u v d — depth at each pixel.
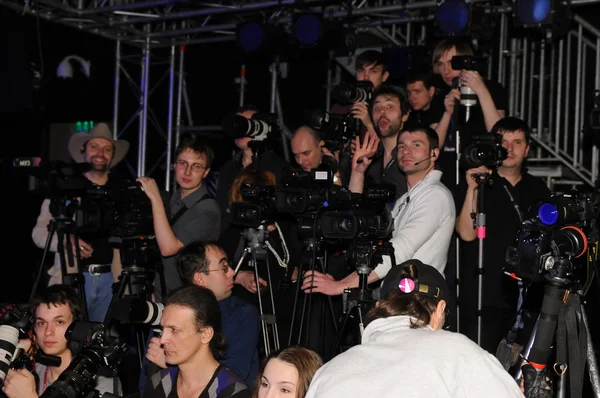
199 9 7.68
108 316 4.41
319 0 7.04
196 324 3.29
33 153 7.77
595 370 3.05
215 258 3.92
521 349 3.08
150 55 8.20
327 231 3.89
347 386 2.41
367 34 7.93
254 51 7.05
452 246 4.64
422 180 4.34
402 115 5.03
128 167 8.34
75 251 5.32
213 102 8.65
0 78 7.30
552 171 6.66
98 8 7.33
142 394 3.68
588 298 4.66
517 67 7.20
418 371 2.38
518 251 2.99
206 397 3.31
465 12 6.15
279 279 4.55
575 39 7.21
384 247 3.86
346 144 5.16
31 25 7.30
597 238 3.09
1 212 7.74
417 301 2.62
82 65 7.85
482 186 4.34
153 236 4.60
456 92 5.12
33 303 3.72
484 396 2.37
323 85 8.00
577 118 6.75
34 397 3.26
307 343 4.30
